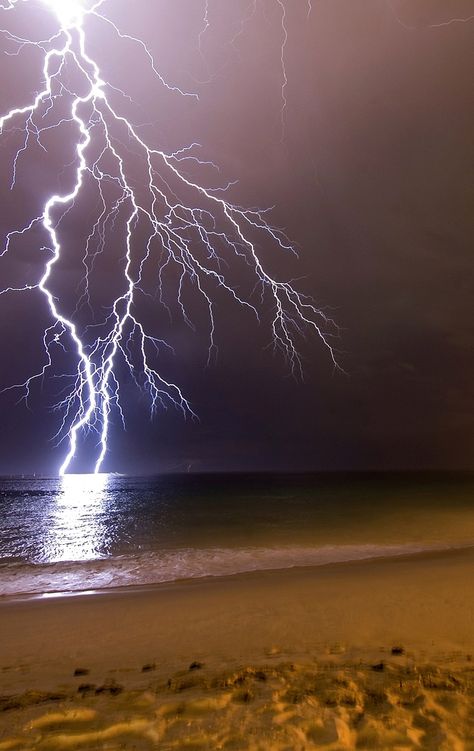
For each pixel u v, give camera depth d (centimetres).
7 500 3244
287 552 1103
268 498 2922
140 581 831
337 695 318
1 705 314
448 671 367
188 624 546
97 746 255
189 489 4241
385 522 1689
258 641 477
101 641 494
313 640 475
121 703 313
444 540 1266
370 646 450
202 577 850
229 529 1572
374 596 645
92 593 744
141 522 1827
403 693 322
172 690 339
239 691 329
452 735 263
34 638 507
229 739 261
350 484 4541
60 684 367
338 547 1166
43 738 262
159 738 263
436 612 563
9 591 771
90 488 4916
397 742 256
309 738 261
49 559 1072
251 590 713
